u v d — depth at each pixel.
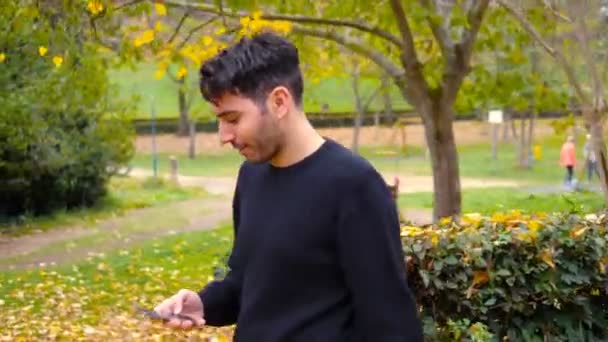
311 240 2.53
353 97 48.81
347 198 2.52
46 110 21.81
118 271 15.55
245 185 2.74
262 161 2.60
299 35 13.46
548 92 14.38
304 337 2.54
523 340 4.99
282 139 2.58
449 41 13.47
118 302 12.45
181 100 48.16
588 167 26.77
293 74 2.58
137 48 11.90
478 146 51.09
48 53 12.17
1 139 22.48
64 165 24.31
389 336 2.49
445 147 14.04
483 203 21.70
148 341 9.03
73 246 19.27
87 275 15.23
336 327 2.53
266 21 11.12
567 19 11.59
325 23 12.75
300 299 2.57
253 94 2.54
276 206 2.60
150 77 58.00
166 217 24.34
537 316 5.06
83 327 10.25
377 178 2.56
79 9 10.99
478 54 16.38
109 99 25.61
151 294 13.25
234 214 2.88
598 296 5.17
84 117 24.92
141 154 49.66
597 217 5.37
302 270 2.55
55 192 24.78
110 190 28.92
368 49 13.72
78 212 25.31
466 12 13.38
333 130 52.72
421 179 36.50
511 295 4.89
